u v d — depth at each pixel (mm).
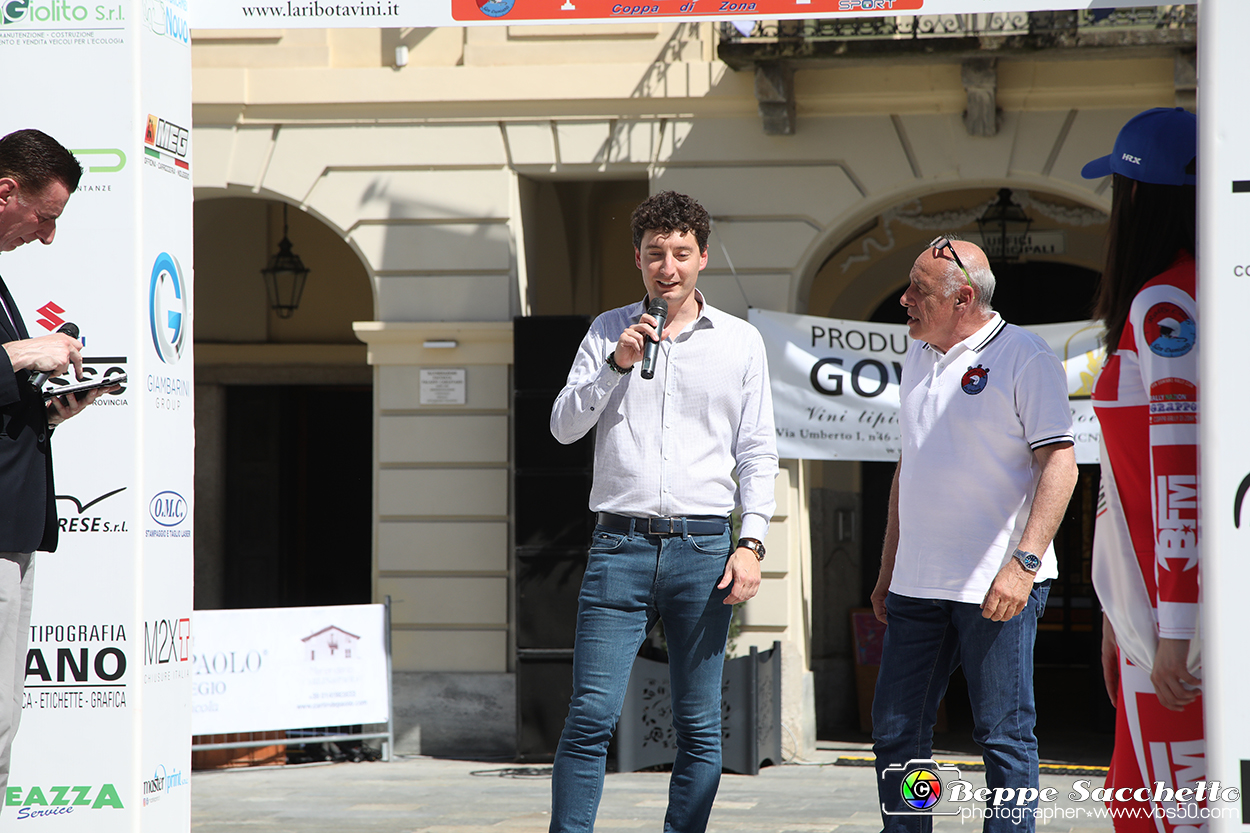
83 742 7910
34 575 7832
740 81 19234
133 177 7969
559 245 23312
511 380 19875
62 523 7938
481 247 19938
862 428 19141
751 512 8500
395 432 20031
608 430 8594
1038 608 7672
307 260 25766
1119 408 6812
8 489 7152
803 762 19000
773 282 19359
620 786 16359
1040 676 29188
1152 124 6828
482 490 19859
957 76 18656
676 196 8672
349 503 26578
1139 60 18141
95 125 7965
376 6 8570
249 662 18156
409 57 20047
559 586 18766
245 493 26125
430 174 20047
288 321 25766
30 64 7980
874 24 17797
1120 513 6832
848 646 24000
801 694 19297
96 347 7957
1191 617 6477
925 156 19047
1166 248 6781
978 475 7691
